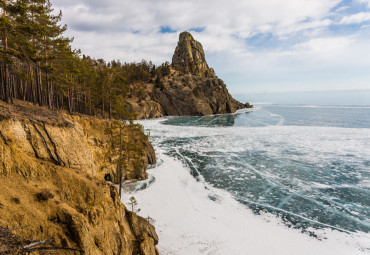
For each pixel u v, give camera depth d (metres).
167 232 16.34
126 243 10.93
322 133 61.22
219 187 25.72
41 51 24.06
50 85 27.55
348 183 27.05
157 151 40.84
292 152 41.41
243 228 17.48
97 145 24.44
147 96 112.50
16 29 15.13
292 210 20.66
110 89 39.31
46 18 21.92
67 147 13.07
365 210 20.73
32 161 9.84
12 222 6.88
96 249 8.84
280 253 14.67
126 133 23.81
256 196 23.50
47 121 12.93
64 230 7.99
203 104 118.25
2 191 7.74
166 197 22.33
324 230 17.58
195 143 49.06
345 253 14.90
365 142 49.25
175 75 149.12
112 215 11.20
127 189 23.67
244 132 63.69
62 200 9.36
